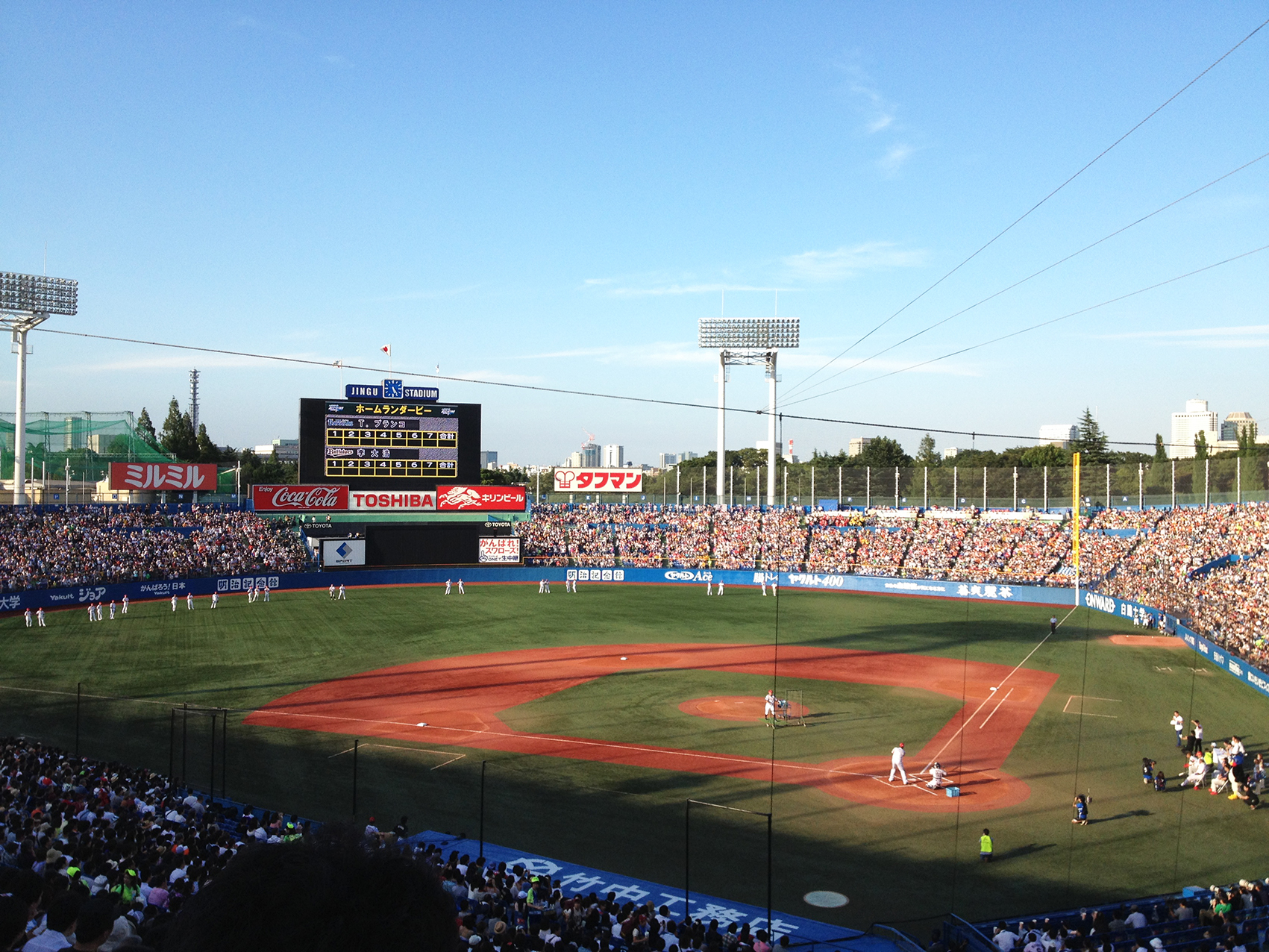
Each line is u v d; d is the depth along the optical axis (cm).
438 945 223
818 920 2161
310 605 7375
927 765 3406
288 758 3375
